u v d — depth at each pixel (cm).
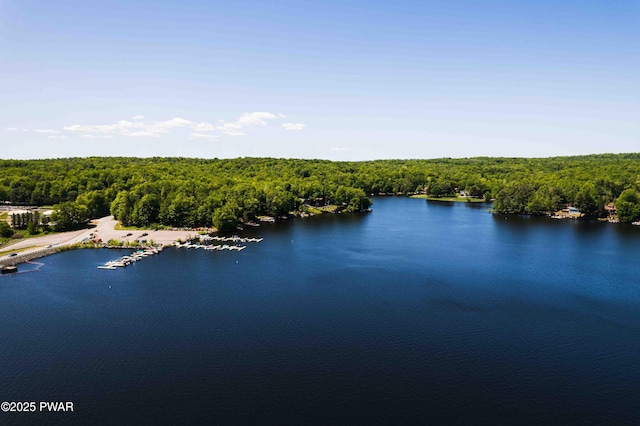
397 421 8188
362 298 14425
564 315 13050
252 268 18138
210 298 14375
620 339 11494
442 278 16725
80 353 10594
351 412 8431
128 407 8544
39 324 12262
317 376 9625
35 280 16350
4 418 8206
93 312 13150
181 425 8044
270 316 12850
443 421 8206
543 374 9788
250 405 8619
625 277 16888
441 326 12212
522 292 15112
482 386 9312
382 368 9969
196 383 9338
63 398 8838
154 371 9800
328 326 12162
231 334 11631
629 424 8162
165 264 18850
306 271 17675
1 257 19025
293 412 8412
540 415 8400
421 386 9281
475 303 14025
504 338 11494
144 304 13825
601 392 9131
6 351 10688
